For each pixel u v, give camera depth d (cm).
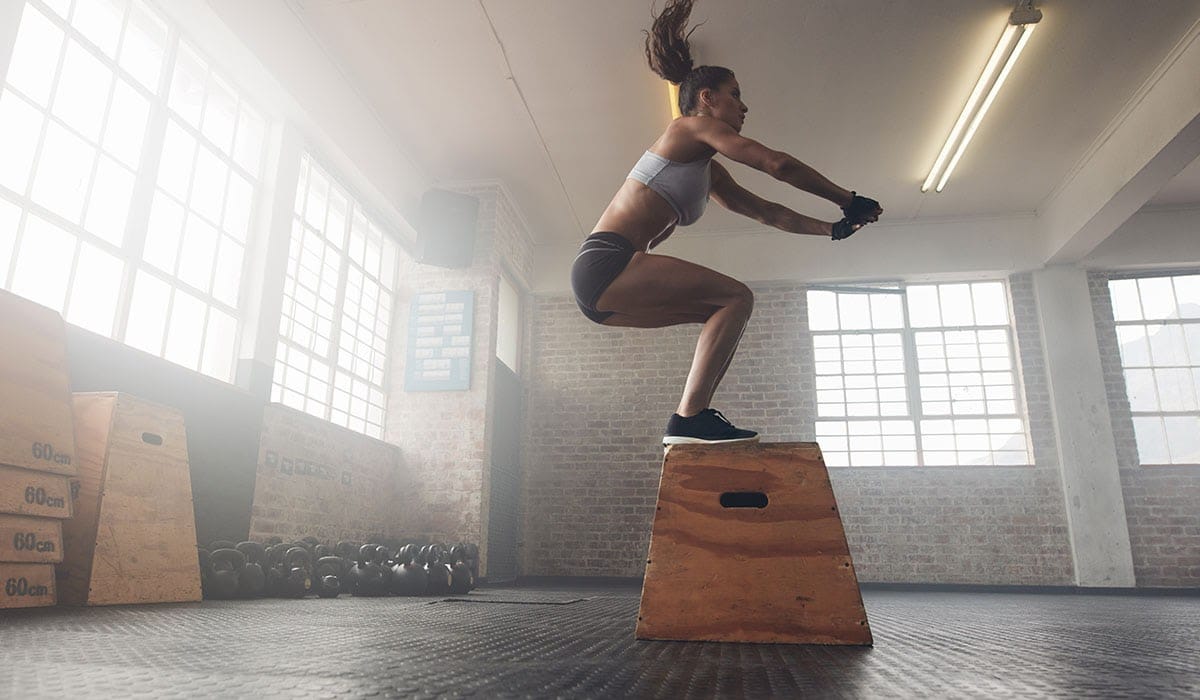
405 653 134
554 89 639
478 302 760
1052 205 802
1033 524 774
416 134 713
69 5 383
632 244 188
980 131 686
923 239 860
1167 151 604
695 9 535
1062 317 816
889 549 788
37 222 357
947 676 115
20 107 350
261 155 552
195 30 470
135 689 90
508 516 809
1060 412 790
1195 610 395
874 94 630
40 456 253
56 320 278
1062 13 538
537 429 883
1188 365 808
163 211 450
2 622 189
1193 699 93
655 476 847
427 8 542
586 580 826
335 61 598
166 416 318
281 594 375
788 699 92
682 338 889
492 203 787
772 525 178
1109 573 743
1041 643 179
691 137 188
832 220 868
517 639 167
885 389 852
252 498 468
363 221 716
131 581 279
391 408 743
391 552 521
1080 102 639
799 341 857
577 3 534
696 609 171
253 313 519
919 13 539
